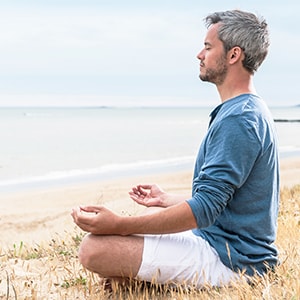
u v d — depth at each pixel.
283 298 3.96
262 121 4.10
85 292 4.49
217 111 4.32
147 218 4.03
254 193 4.15
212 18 4.26
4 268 5.46
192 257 4.18
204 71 4.28
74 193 19.33
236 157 3.98
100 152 45.03
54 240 6.46
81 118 165.75
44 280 5.02
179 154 41.09
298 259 4.85
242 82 4.21
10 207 16.58
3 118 159.75
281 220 6.66
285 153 36.25
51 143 56.12
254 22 4.13
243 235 4.21
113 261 4.14
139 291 4.28
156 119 158.12
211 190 3.97
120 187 20.73
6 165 35.88
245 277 4.23
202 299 4.05
